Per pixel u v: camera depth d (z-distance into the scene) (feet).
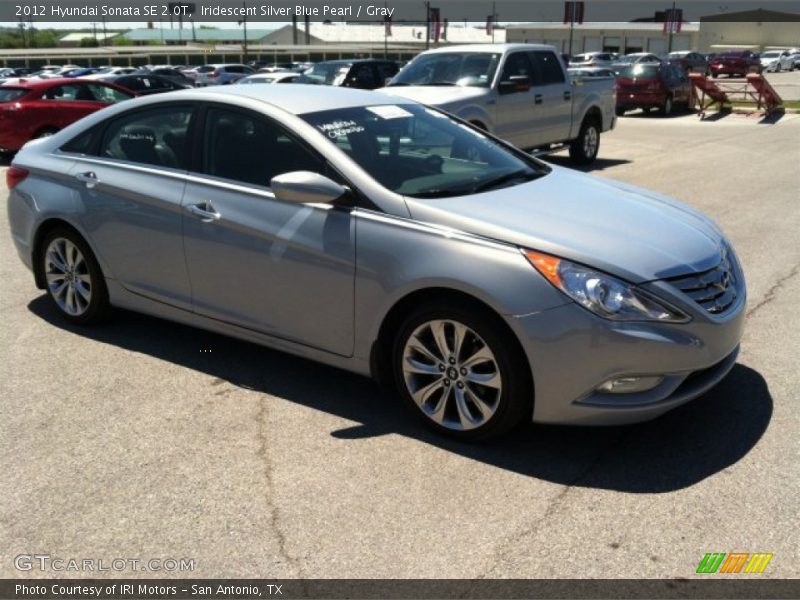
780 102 72.23
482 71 34.53
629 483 10.73
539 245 11.09
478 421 11.62
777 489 10.49
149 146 15.29
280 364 15.02
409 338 12.00
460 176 13.64
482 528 9.80
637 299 10.71
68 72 128.26
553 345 10.73
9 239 25.32
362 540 9.62
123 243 15.37
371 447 11.83
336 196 12.23
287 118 13.56
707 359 11.08
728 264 12.40
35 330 16.97
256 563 9.26
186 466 11.36
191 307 14.71
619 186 14.67
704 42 261.44
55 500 10.55
